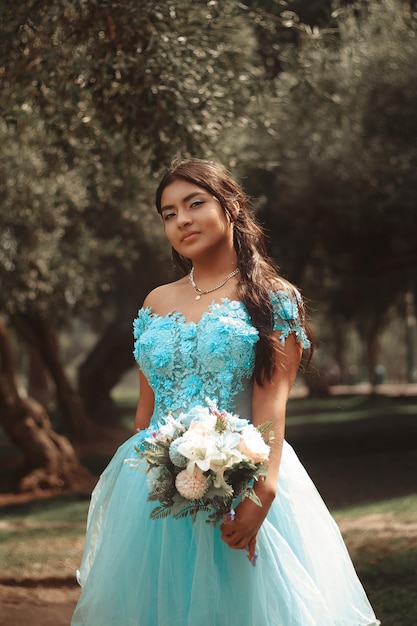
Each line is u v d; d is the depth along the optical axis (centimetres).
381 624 511
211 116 660
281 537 309
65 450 1497
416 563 669
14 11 579
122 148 845
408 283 1900
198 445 279
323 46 727
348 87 1098
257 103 762
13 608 602
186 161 339
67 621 569
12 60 632
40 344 2169
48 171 881
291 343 320
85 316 2792
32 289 1439
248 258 333
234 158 776
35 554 883
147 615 305
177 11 613
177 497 285
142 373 350
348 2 949
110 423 2500
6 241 1341
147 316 343
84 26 613
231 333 313
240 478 284
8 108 696
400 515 959
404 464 1545
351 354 5700
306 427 2533
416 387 4591
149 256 1922
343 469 1534
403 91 1112
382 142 1219
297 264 1686
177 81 610
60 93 623
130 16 584
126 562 310
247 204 349
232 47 728
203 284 334
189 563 304
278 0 682
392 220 1462
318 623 302
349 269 1747
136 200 1023
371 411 3059
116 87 630
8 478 1625
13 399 1490
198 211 327
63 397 2181
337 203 1411
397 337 5078
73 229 1616
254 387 316
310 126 1287
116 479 340
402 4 1077
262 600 298
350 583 328
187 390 319
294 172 1370
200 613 292
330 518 334
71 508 1261
